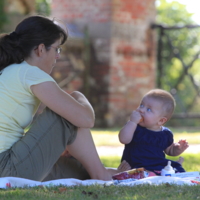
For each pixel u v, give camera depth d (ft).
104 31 100.42
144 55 105.60
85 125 26.48
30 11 95.86
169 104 30.91
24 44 26.27
